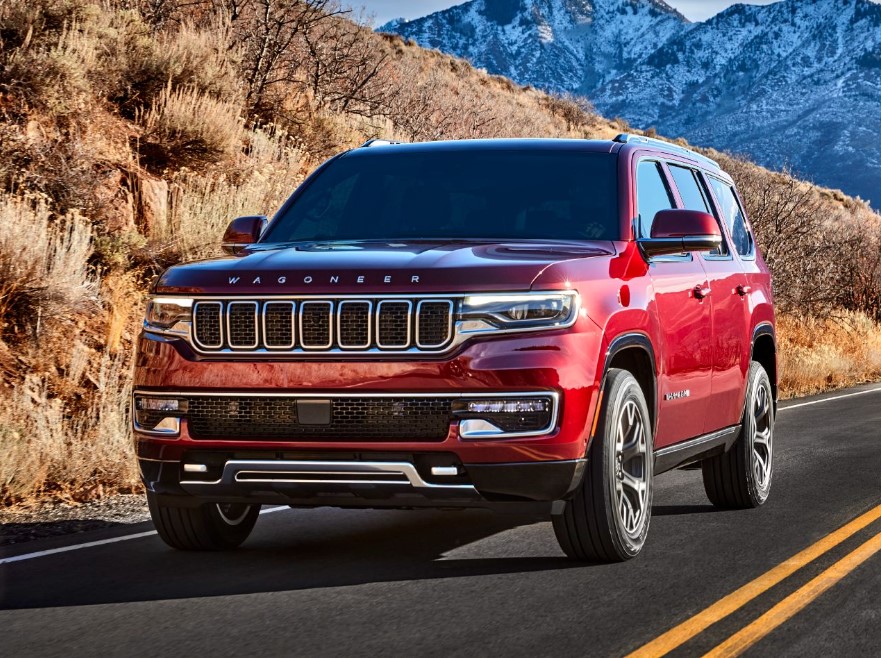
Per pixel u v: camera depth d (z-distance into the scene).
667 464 6.58
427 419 5.12
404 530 6.89
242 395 5.25
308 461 5.18
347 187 6.87
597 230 6.27
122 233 11.85
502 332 5.13
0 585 5.41
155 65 14.62
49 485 8.10
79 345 10.09
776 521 7.21
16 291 9.97
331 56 20.69
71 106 12.82
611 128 64.06
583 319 5.32
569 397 5.19
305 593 5.21
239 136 15.01
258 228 6.69
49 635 4.52
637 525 5.94
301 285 5.24
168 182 13.39
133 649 4.32
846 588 5.39
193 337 5.37
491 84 57.34
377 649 4.32
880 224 50.38
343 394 5.14
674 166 7.41
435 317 5.13
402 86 29.84
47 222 10.92
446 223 6.39
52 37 13.66
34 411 8.79
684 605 5.02
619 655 4.27
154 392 5.43
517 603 5.04
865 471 9.47
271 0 18.78
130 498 7.94
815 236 25.97
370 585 5.38
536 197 6.47
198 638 4.47
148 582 5.45
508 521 7.20
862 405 15.99
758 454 7.92
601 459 5.53
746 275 8.02
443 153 6.98
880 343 24.80
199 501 5.55
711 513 7.56
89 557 6.05
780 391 18.34
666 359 6.27
